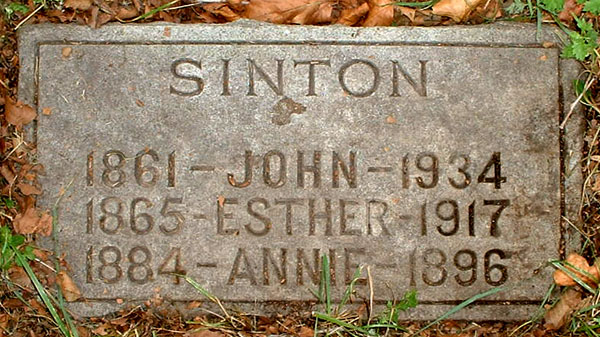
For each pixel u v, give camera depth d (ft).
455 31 4.29
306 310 4.27
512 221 4.27
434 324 4.30
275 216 4.25
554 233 4.29
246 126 4.26
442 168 4.25
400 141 4.26
